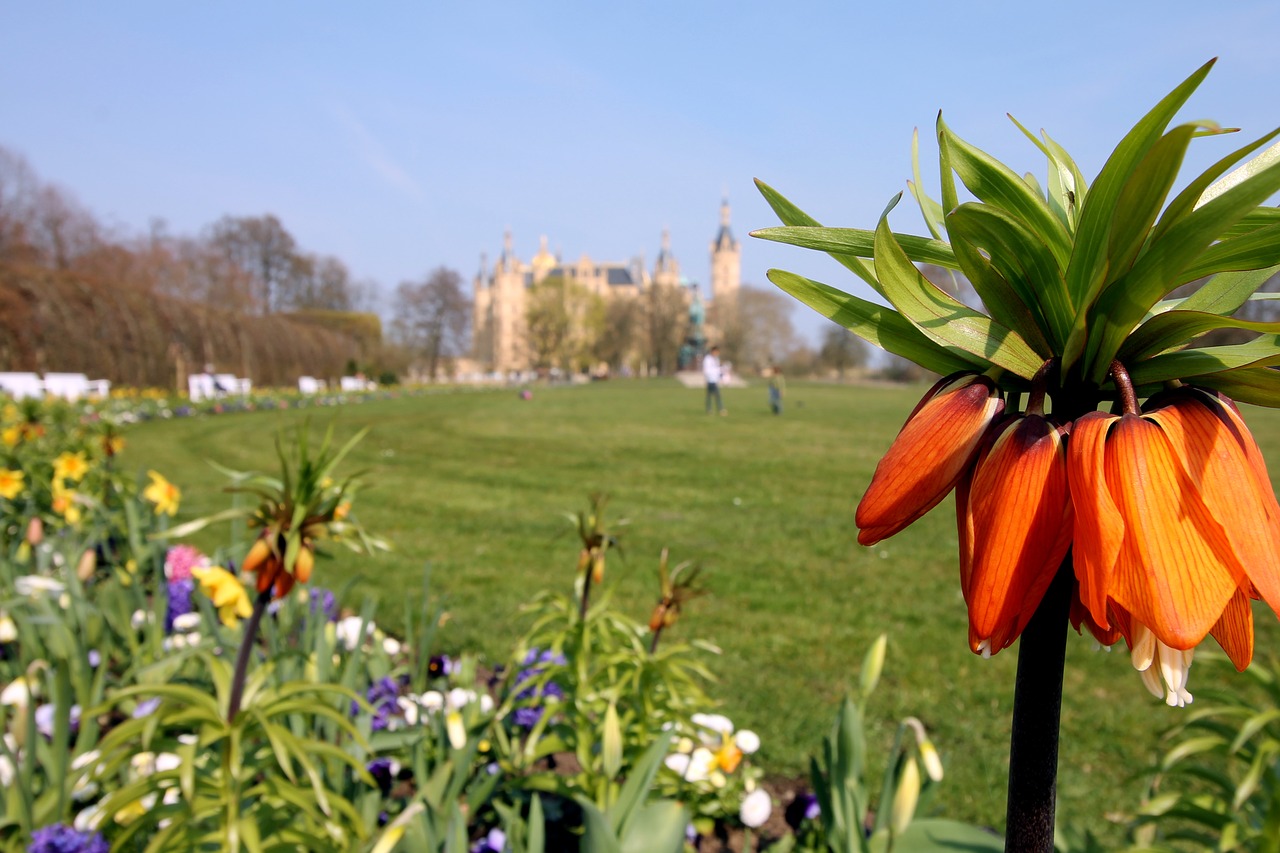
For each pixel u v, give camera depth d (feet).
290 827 6.88
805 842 8.61
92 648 11.82
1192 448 2.32
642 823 6.26
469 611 17.49
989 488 2.47
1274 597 2.20
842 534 26.76
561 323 279.69
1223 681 14.16
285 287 211.61
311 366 136.15
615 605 18.25
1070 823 6.50
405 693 10.85
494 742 9.12
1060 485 2.39
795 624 17.31
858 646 16.08
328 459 6.65
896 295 2.52
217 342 105.09
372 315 191.72
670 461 45.96
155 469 39.17
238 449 49.26
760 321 288.71
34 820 7.27
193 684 9.29
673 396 134.00
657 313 287.89
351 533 6.73
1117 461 2.29
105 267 137.39
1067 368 2.44
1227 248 2.24
